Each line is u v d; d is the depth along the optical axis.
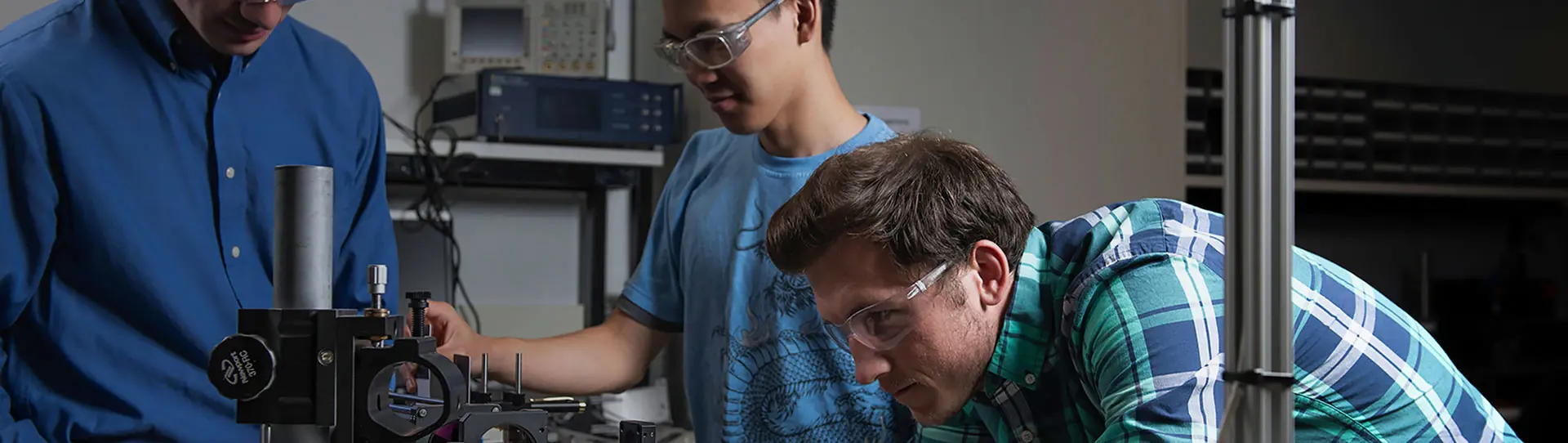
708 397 1.81
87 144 1.55
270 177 1.72
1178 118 3.45
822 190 1.15
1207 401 0.99
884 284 1.13
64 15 1.61
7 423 1.50
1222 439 0.74
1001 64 3.21
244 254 1.70
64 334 1.57
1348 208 4.75
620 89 3.06
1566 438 2.86
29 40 1.58
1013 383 1.22
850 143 1.68
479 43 3.09
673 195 1.92
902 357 1.16
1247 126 0.72
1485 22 4.78
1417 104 4.17
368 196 1.90
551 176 3.06
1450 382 1.23
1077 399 1.21
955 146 1.19
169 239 1.62
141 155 1.60
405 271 3.06
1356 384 1.15
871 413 1.64
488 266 3.38
